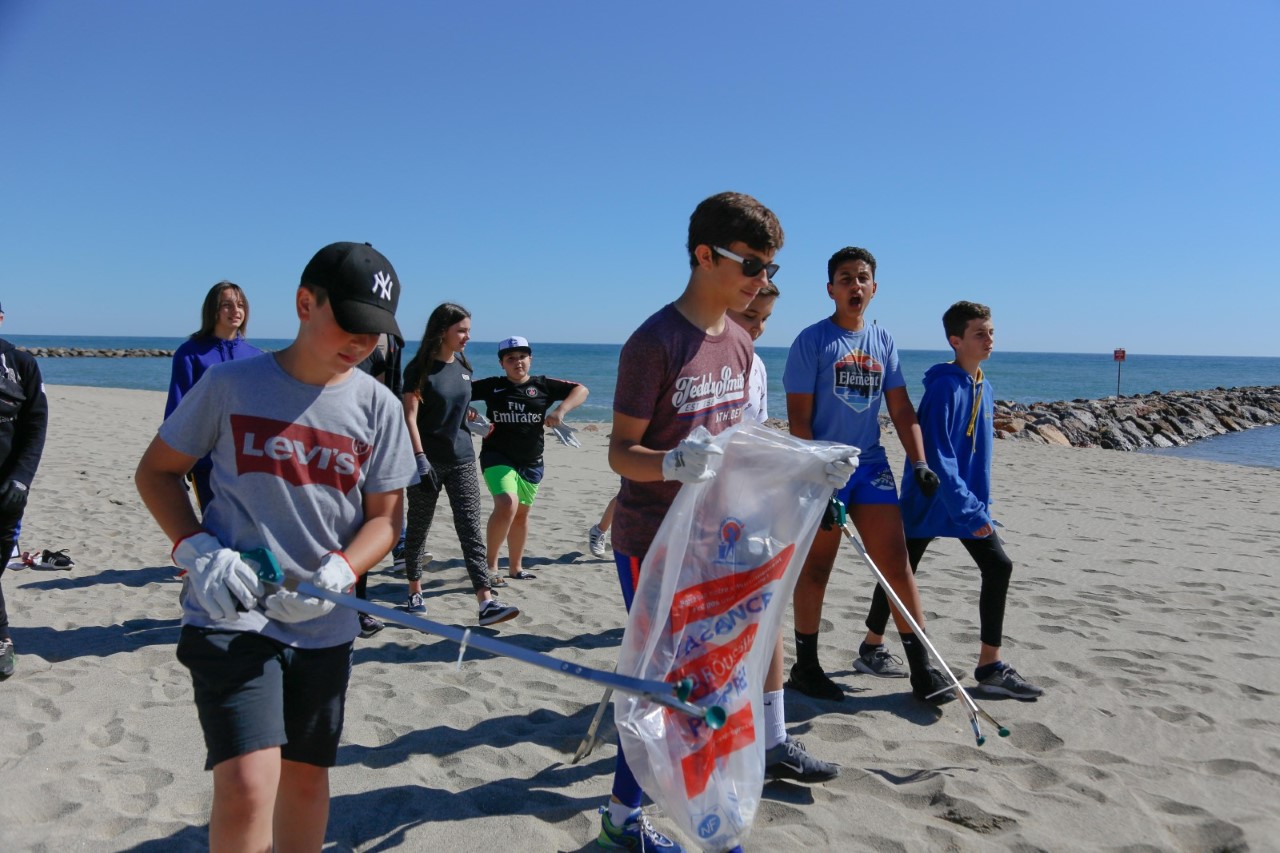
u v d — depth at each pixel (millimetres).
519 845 2688
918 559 4117
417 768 3191
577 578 6152
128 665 4211
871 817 2877
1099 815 2895
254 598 1874
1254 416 32719
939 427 3820
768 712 3061
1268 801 3008
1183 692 4004
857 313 3736
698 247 2568
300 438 2045
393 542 2184
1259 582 6172
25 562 6066
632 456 2467
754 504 2523
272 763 1907
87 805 2842
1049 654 4512
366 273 1982
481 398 5797
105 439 14211
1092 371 87688
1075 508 9656
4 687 3863
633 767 2359
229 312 4492
